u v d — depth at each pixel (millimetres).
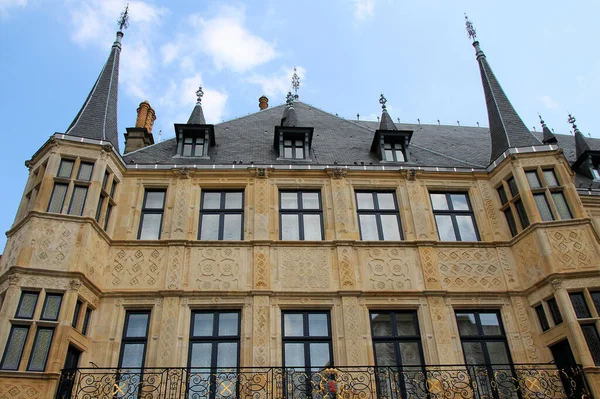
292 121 18781
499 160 15977
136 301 13289
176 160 16844
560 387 12281
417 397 12062
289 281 13852
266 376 11992
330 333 13297
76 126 15039
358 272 14164
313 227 15266
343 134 20203
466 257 14758
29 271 12062
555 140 19172
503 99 18109
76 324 12219
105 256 13922
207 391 11953
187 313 13164
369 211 15688
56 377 11000
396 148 17953
